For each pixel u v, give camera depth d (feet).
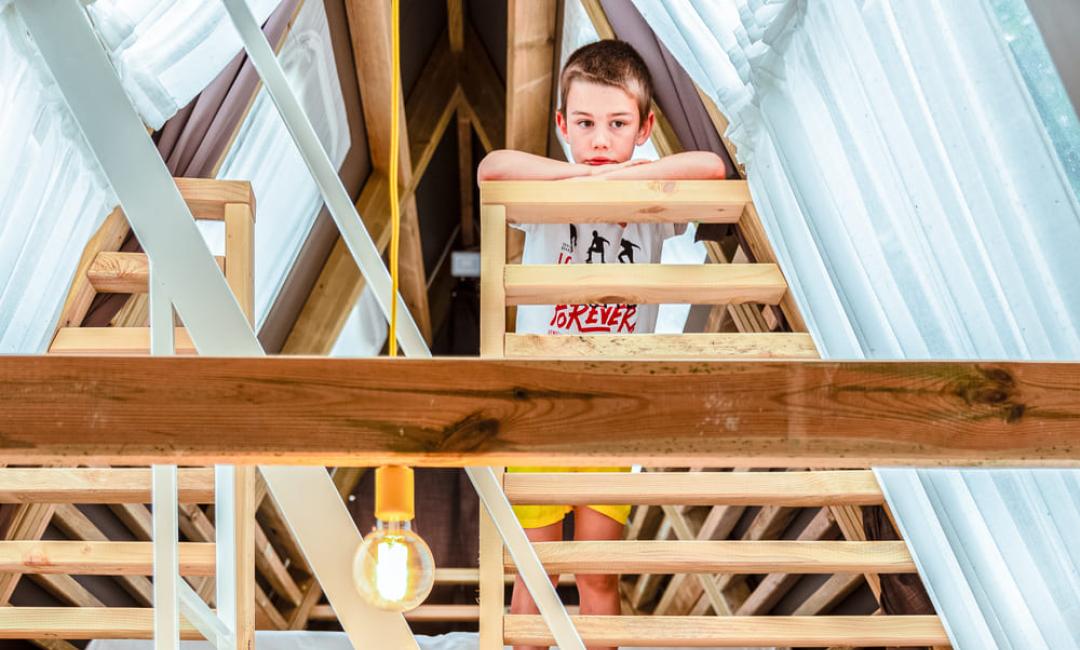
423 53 12.48
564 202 5.82
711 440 3.19
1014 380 3.28
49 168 4.97
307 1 7.72
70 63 4.55
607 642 5.50
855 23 4.49
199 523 10.12
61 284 5.58
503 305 5.61
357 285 11.25
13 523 6.73
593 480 5.60
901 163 4.45
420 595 3.27
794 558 5.65
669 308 9.61
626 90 6.37
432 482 16.92
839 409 3.23
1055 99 4.01
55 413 3.14
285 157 8.52
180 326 5.81
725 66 5.69
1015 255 4.02
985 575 5.01
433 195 15.71
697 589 13.03
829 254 5.22
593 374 3.23
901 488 5.53
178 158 6.50
